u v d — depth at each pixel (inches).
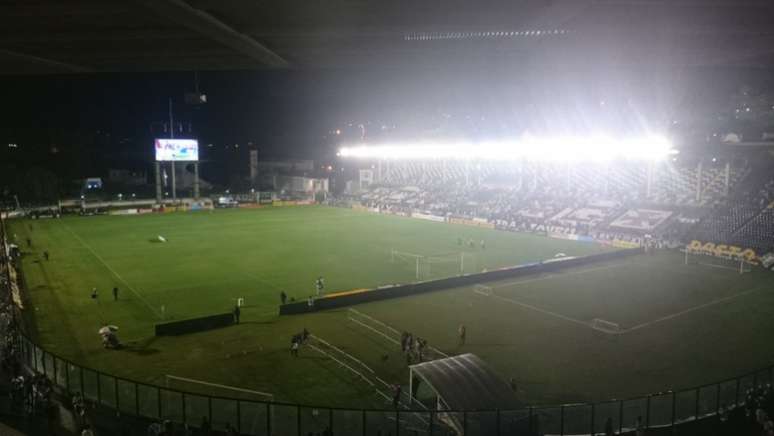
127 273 2161.7
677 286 1930.4
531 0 565.3
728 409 917.2
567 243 2903.5
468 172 4613.7
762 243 2404.0
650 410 947.3
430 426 818.2
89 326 1497.3
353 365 1215.6
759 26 645.3
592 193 3693.4
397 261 2400.3
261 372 1176.8
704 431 859.4
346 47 800.9
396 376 1154.7
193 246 2797.7
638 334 1413.6
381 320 1545.3
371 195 5027.1
